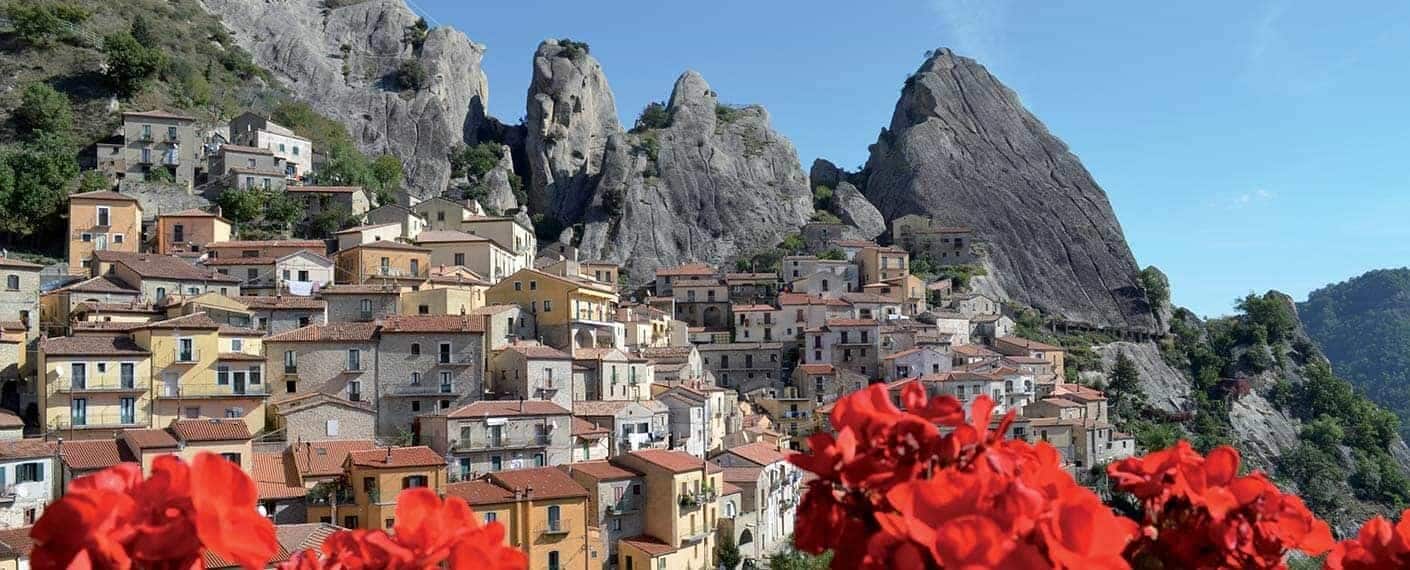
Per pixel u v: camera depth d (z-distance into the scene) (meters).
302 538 63.62
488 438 94.25
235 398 93.25
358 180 189.00
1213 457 11.04
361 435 94.25
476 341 103.44
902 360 164.00
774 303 197.00
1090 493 9.22
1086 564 8.16
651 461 92.75
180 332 92.00
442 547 10.63
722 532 100.62
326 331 101.69
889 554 8.79
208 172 176.25
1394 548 11.31
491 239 154.25
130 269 114.81
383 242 138.00
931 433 9.59
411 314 118.44
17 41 195.88
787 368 174.75
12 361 93.94
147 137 171.25
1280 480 193.62
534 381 105.69
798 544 9.83
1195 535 10.68
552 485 84.56
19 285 103.50
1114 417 190.88
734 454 113.12
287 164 187.75
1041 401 160.38
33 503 72.12
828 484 9.85
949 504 8.62
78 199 136.38
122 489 9.54
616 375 120.81
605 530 89.44
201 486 9.17
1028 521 8.59
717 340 183.88
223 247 134.12
